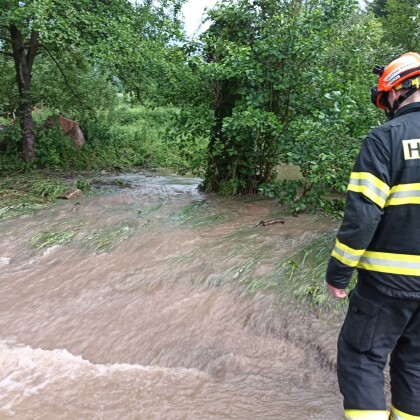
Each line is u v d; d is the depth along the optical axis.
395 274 2.15
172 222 6.72
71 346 4.04
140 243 5.96
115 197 8.50
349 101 6.19
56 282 5.15
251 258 5.18
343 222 2.17
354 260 2.15
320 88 7.24
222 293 4.54
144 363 3.76
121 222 6.81
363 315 2.25
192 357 3.73
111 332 4.15
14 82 12.09
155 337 4.02
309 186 7.64
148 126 17.59
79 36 9.05
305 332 3.86
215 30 8.16
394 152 2.11
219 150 7.94
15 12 8.07
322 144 6.03
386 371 3.34
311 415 3.03
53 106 13.13
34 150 11.53
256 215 6.96
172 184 10.00
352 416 2.23
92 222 6.88
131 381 3.52
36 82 12.42
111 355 3.89
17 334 4.24
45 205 8.02
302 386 3.33
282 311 4.16
